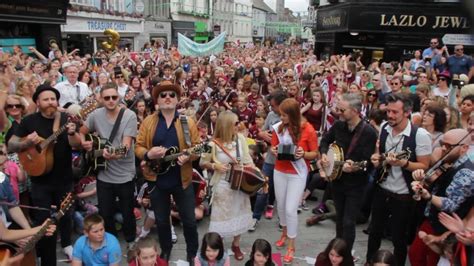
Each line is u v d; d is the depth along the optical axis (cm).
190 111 650
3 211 345
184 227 428
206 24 5006
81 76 865
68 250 448
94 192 514
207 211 566
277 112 561
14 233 328
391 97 370
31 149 385
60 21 1911
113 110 435
